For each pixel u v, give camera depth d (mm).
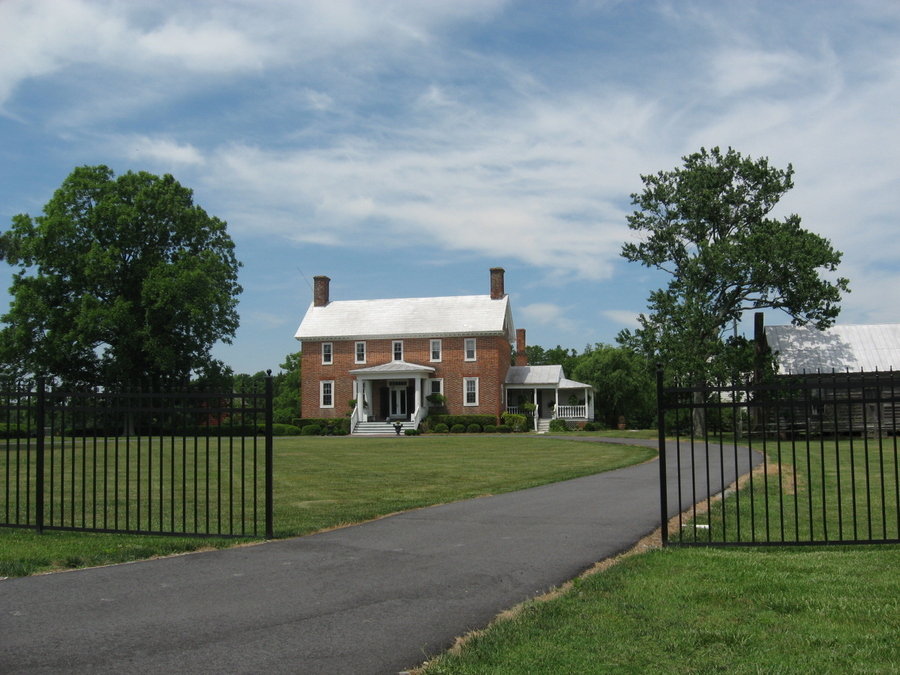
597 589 6852
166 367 44531
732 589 6793
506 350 58781
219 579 7590
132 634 5816
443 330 55594
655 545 9211
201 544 9438
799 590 6766
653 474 18219
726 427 42469
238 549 9172
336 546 9281
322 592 7039
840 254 40250
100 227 45500
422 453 28344
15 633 5852
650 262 42938
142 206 45844
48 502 13930
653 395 64938
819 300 39312
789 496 13820
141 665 5152
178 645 5559
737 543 8945
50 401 10680
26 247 43344
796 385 8805
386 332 56688
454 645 5520
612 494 14305
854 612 6086
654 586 6945
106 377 45312
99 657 5316
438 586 7211
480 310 56844
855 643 5371
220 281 49688
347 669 5051
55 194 46062
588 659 5086
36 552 8953
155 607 6566
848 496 13820
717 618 5977
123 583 7445
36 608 6547
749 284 40125
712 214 42281
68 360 46344
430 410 55031
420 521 11133
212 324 48938
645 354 41031
